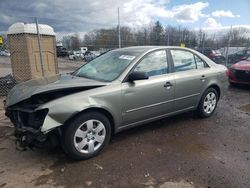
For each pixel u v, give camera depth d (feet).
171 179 9.66
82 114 10.73
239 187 9.21
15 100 11.08
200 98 16.29
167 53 14.57
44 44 27.02
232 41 58.90
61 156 11.46
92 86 11.32
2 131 14.37
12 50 25.99
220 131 14.85
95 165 10.67
